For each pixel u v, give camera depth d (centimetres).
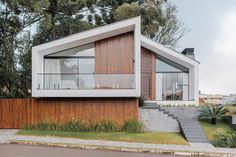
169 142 2111
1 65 2984
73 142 1912
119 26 2516
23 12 3328
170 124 2502
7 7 3147
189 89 2948
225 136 2278
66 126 2409
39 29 3697
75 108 2467
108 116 2450
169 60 2972
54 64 2675
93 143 1917
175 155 1756
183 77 2970
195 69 2889
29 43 3456
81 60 2681
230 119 2517
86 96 2414
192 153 1797
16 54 3272
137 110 2445
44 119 2470
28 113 2495
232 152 1875
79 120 2430
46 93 2423
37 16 3506
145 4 4228
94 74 2472
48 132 2258
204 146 2075
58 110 2473
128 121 2402
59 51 2666
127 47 2631
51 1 3894
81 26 3866
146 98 2892
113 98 2455
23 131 2289
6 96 3119
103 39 2642
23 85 3281
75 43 2611
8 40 3061
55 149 1725
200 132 2336
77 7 3991
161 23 4312
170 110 2656
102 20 4262
